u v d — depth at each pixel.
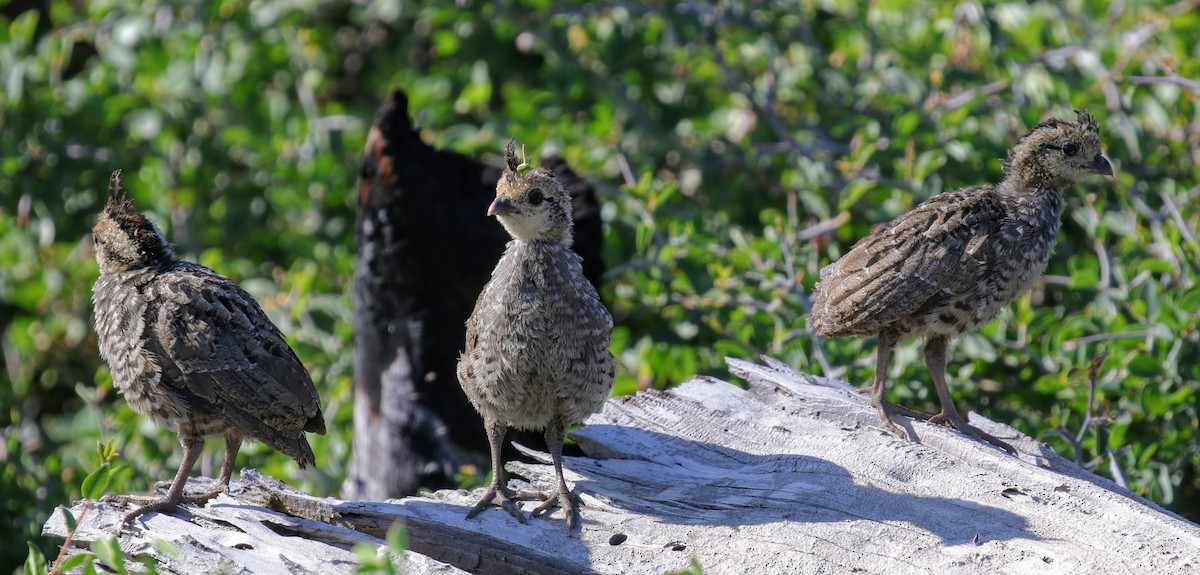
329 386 12.93
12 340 16.09
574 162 14.56
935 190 12.65
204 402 8.13
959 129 13.45
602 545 7.59
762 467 8.50
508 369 8.08
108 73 16.31
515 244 8.21
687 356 12.62
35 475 12.73
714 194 15.39
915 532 7.50
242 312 8.23
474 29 17.08
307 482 12.09
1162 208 12.94
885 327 9.25
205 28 16.59
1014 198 9.38
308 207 15.81
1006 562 7.19
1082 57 14.41
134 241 8.37
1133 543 7.28
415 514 7.91
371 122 16.05
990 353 11.48
